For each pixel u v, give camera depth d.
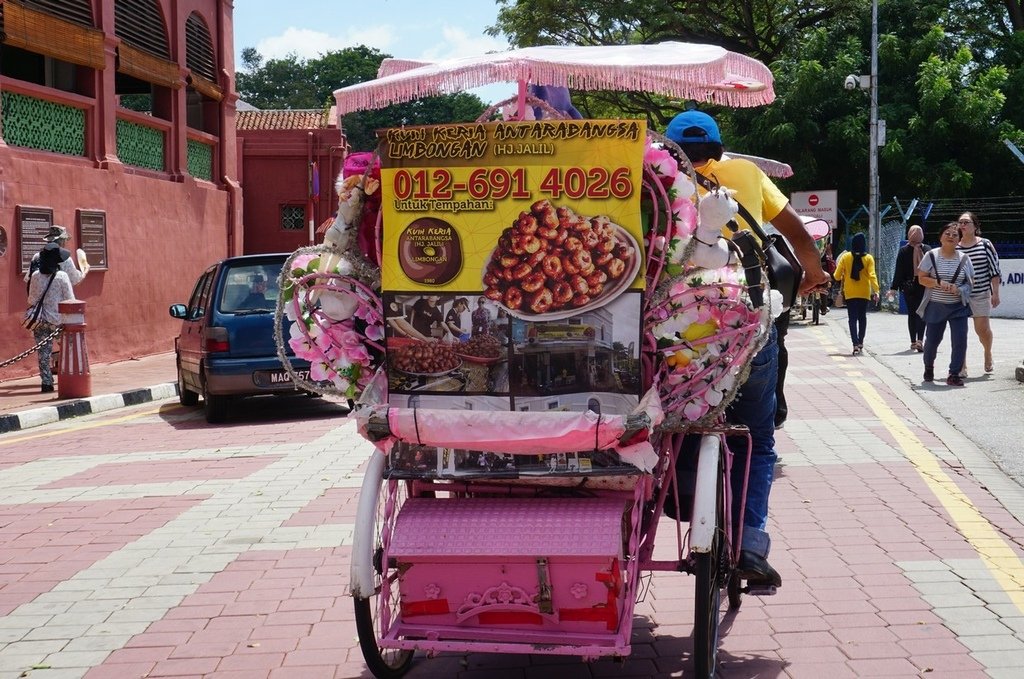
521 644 3.63
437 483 4.04
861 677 4.09
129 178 18.38
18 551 6.30
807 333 20.08
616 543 3.61
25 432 11.38
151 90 21.45
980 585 5.10
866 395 11.20
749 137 31.95
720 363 3.72
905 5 32.38
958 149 31.27
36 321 13.62
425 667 4.42
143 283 19.00
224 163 23.19
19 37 15.05
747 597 5.03
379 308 3.86
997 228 30.78
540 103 3.94
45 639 4.82
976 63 35.06
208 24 22.44
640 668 4.30
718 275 3.66
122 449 9.90
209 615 5.07
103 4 17.28
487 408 3.64
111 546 6.34
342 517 6.81
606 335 3.55
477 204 3.59
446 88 3.92
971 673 4.10
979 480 7.23
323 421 11.12
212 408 11.36
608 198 3.50
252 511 7.06
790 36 33.00
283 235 32.97
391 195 3.65
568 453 3.63
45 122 16.17
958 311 11.58
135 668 4.45
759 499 4.45
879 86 31.84
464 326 3.64
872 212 28.67
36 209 15.47
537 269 3.56
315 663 4.44
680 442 4.03
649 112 32.12
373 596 3.90
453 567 3.73
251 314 11.23
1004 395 10.69
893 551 5.67
